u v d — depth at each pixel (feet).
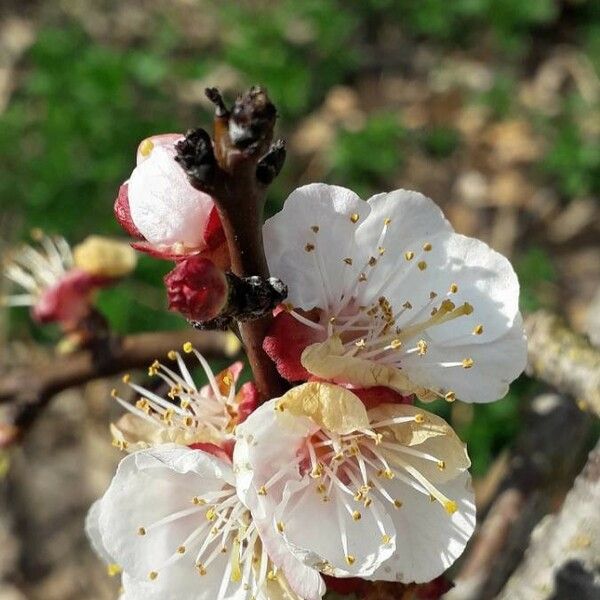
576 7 0.93
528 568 0.30
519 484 0.37
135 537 0.23
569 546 0.29
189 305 0.19
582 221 0.79
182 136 0.21
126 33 0.89
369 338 0.23
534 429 0.38
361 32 0.91
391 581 0.23
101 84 0.77
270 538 0.22
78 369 0.37
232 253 0.20
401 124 0.80
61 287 0.36
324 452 0.23
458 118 0.85
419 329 0.23
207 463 0.22
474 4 0.90
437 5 0.91
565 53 0.90
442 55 0.90
